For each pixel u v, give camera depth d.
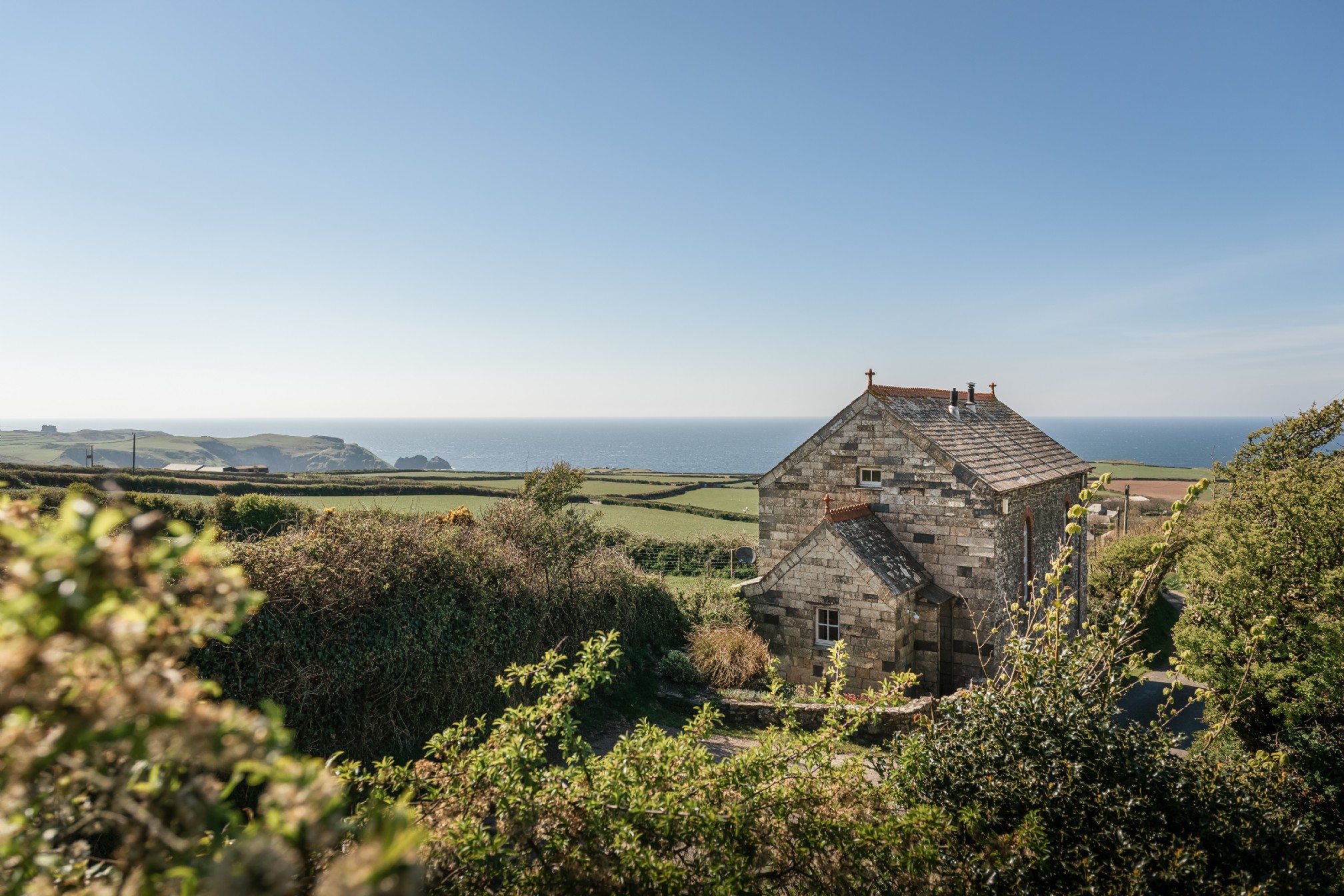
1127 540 34.88
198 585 2.93
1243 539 17.67
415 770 7.56
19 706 2.63
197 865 2.83
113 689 2.62
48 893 3.27
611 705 19.36
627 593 22.36
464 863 6.68
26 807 3.21
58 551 2.45
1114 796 8.09
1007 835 8.12
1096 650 9.62
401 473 86.94
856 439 23.91
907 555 22.94
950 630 22.55
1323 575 16.14
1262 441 27.08
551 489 28.34
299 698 12.45
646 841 7.30
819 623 21.94
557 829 7.14
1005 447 26.98
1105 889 7.54
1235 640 16.88
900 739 9.80
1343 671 15.18
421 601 14.86
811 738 9.12
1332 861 8.83
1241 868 8.00
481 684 15.95
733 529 44.81
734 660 21.75
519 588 17.56
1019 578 24.11
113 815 3.17
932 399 26.73
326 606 12.98
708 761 8.26
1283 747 15.21
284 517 23.83
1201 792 8.66
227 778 10.52
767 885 7.71
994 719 9.05
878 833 8.02
